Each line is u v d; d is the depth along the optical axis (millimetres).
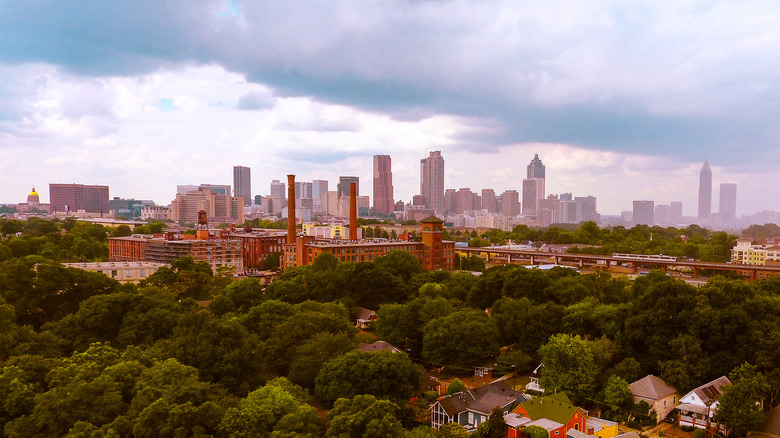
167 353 93938
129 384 77750
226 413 66938
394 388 91250
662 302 109250
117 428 65312
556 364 100688
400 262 195750
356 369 90812
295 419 70000
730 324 103062
